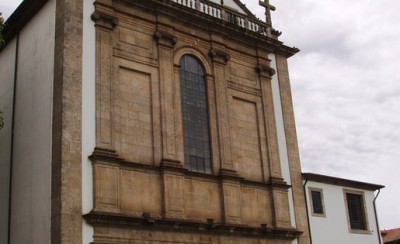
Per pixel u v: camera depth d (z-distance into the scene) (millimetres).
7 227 23203
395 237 50906
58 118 21531
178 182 23891
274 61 30812
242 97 28328
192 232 23672
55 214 20344
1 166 24969
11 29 26312
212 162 25891
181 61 26672
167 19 26484
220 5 29328
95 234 20781
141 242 21938
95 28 23688
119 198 21875
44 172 21578
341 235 30547
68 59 22266
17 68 25578
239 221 25438
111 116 22859
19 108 24641
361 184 32594
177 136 24859
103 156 21797
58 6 23391
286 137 29375
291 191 28406
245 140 27641
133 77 24391
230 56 28703
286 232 26953
